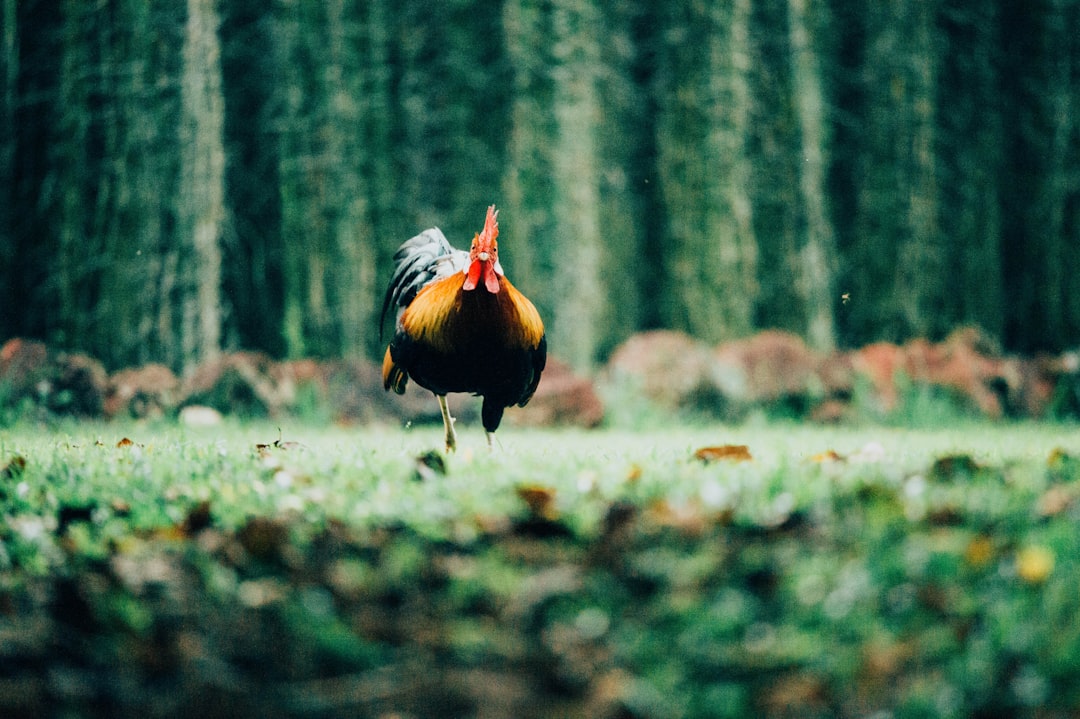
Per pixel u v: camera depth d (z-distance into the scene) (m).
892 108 18.56
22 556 4.34
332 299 16.27
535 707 3.13
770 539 4.00
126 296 14.50
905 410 14.22
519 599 3.60
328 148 16.44
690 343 15.18
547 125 17.59
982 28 19.09
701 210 17.73
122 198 14.55
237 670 3.36
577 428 13.59
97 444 7.62
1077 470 5.23
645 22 19.80
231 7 17.22
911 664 3.17
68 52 14.51
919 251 18.34
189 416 12.27
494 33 18.08
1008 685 3.08
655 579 3.71
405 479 5.29
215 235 15.20
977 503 4.29
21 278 14.65
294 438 9.70
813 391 14.70
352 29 16.62
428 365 7.07
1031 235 19.00
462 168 17.89
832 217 19.61
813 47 18.48
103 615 3.64
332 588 3.77
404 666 3.35
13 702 3.25
